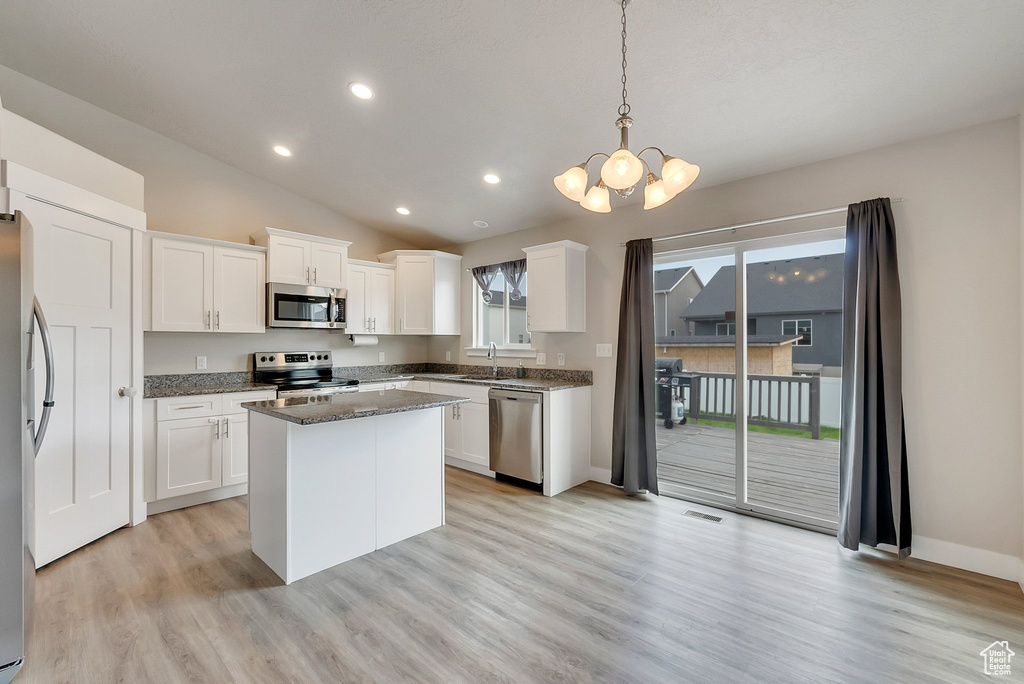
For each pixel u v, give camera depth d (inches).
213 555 101.3
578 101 104.8
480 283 201.3
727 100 96.8
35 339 93.5
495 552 103.2
